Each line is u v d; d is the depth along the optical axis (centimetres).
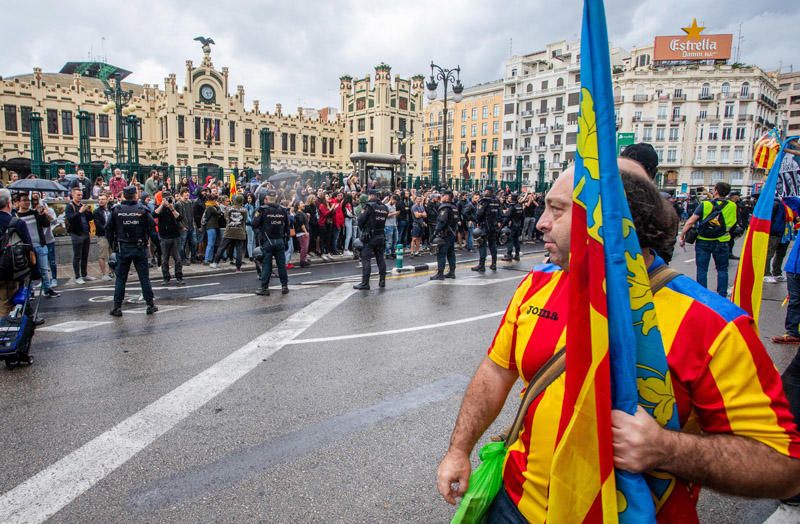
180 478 311
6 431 372
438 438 363
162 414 400
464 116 9238
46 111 4447
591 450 113
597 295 111
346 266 1299
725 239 761
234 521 271
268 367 509
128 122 2258
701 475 109
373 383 467
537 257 1474
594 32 111
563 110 7681
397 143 6322
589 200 112
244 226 1205
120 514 277
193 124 5066
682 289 121
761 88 6694
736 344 113
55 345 590
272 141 5741
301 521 271
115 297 740
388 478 312
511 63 8444
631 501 111
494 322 695
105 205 1072
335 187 1945
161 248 1038
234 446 351
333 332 642
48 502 287
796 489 110
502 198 1864
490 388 161
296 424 384
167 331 651
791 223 1003
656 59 6894
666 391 113
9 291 517
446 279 1068
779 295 910
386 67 6094
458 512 148
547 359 134
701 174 6875
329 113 8050
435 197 1686
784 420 111
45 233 952
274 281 1060
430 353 556
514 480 142
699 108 6775
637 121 6925
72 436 364
